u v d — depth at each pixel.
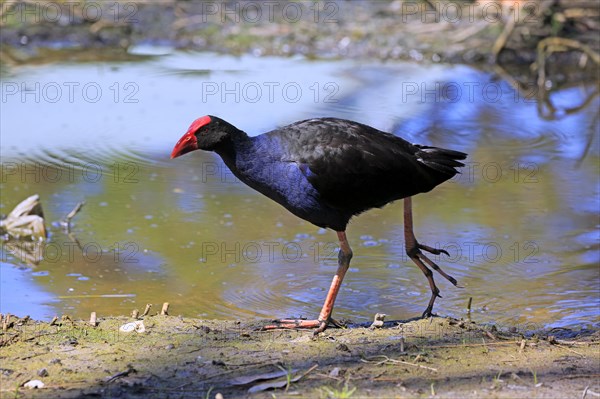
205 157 15.21
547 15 20.45
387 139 9.30
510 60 19.97
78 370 7.84
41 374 7.70
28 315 9.70
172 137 15.62
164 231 12.45
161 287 10.81
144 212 13.09
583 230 12.47
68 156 14.91
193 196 13.69
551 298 10.51
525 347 8.45
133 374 7.77
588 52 19.59
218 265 11.45
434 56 20.08
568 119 16.88
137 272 11.23
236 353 8.28
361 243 12.14
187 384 7.58
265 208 13.34
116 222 12.74
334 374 7.71
